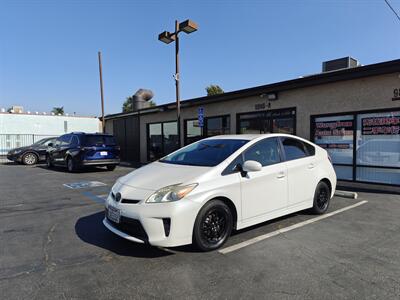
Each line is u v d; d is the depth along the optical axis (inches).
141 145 724.7
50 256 156.5
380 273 135.5
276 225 205.8
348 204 265.3
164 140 649.6
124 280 130.5
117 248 166.9
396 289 121.8
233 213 172.4
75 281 129.9
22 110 1117.7
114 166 555.5
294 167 207.6
